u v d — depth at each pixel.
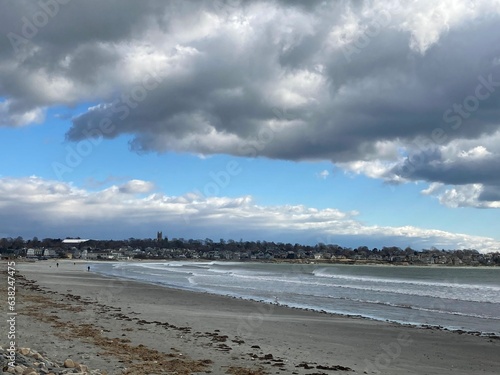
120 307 23.39
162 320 19.19
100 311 20.81
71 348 11.64
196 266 142.38
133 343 13.22
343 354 13.98
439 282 66.81
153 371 9.95
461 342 17.16
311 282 58.81
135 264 147.62
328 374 10.92
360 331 19.02
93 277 58.41
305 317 23.08
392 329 19.91
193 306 26.45
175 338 14.62
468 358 14.41
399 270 131.75
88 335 13.83
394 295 39.97
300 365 11.63
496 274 105.50
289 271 106.44
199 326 18.05
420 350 15.41
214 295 35.03
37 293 28.47
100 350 11.66
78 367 9.27
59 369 8.92
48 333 13.56
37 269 79.75
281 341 15.62
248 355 12.55
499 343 17.12
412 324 22.27
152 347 12.83
